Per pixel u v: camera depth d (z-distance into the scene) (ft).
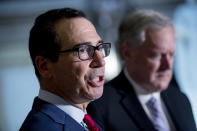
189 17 14.43
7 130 17.42
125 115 5.90
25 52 16.57
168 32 5.95
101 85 4.25
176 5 14.87
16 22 15.05
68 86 4.18
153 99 6.30
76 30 4.14
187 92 13.74
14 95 17.35
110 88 6.14
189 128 6.42
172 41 5.98
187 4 14.55
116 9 13.60
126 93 6.11
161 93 6.55
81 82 4.13
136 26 6.01
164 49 5.88
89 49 4.15
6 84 17.16
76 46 4.09
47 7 14.69
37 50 4.25
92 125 4.41
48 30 4.17
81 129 4.19
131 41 6.09
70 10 4.33
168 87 6.73
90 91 4.18
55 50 4.13
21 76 17.25
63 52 4.11
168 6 14.94
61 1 14.57
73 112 4.30
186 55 14.07
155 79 6.03
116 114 5.86
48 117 4.05
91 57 4.15
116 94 6.07
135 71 6.14
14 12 14.67
